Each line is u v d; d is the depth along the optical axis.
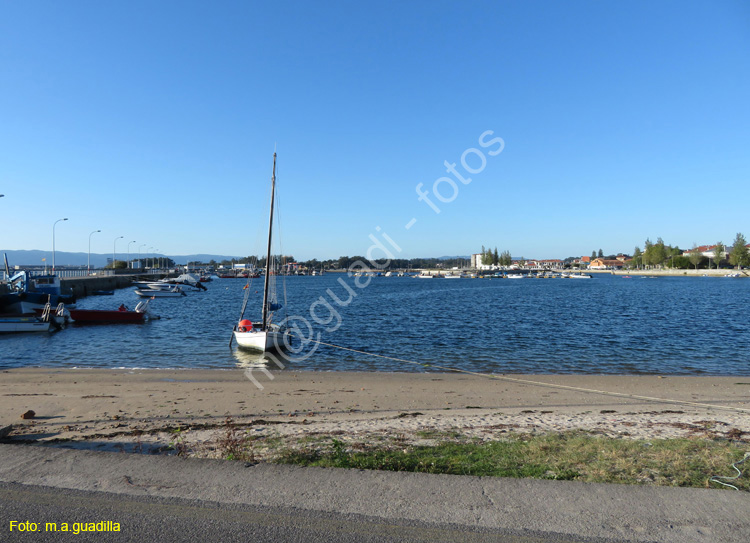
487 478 5.67
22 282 46.31
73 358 23.22
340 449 7.55
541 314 45.25
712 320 39.62
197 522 4.58
